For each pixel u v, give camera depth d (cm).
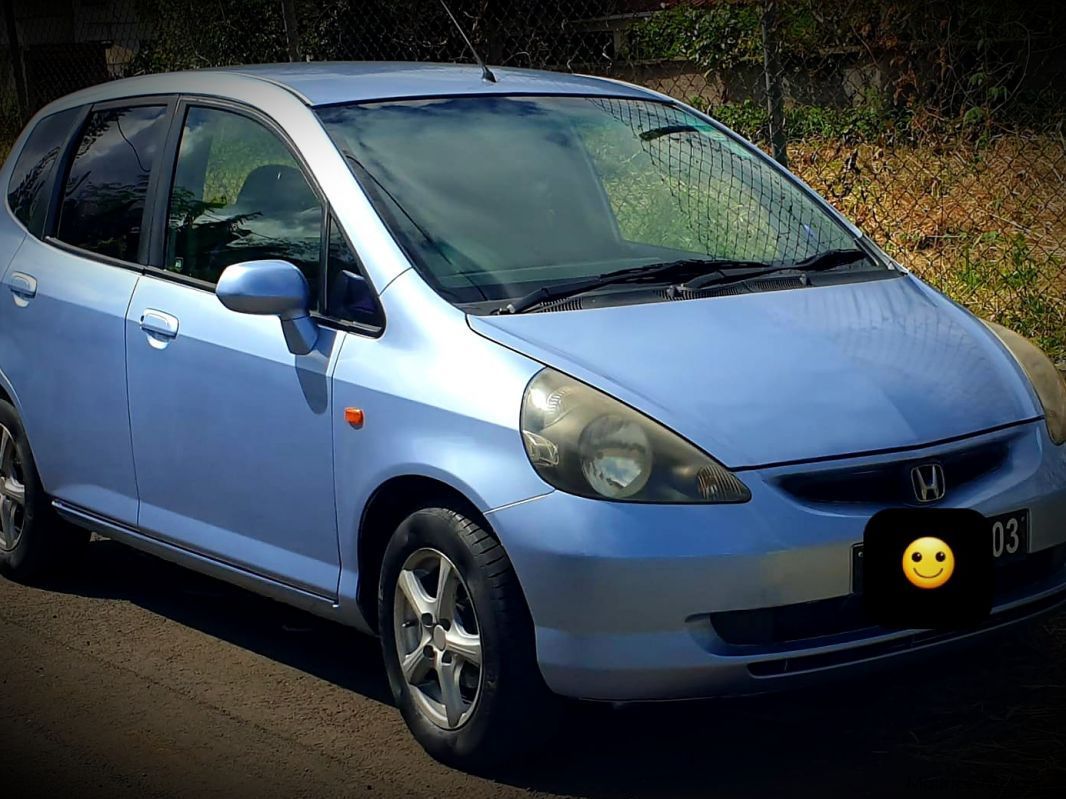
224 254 466
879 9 862
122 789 386
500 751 378
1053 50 836
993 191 841
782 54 905
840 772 382
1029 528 378
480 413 373
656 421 359
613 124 498
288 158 457
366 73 506
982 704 420
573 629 352
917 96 869
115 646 495
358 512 404
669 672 348
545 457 359
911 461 365
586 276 427
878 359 397
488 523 366
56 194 549
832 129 888
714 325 402
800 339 400
